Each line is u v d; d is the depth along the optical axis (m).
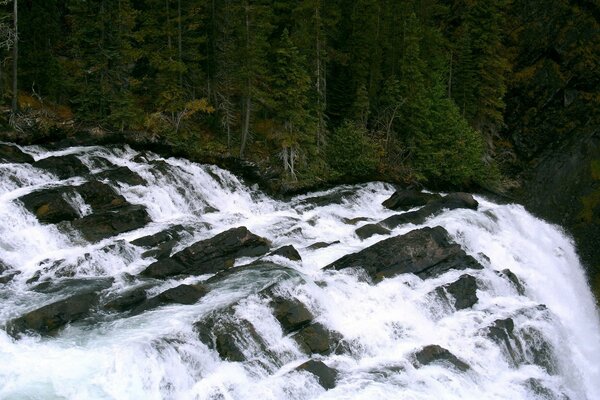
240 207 33.06
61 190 24.16
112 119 35.19
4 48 35.53
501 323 19.91
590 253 43.00
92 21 36.19
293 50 38.25
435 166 44.34
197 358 15.04
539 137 52.28
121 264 21.12
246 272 20.12
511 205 45.25
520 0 56.66
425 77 47.78
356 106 44.47
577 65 52.28
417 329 19.25
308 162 40.22
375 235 27.58
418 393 15.44
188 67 40.69
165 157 34.88
